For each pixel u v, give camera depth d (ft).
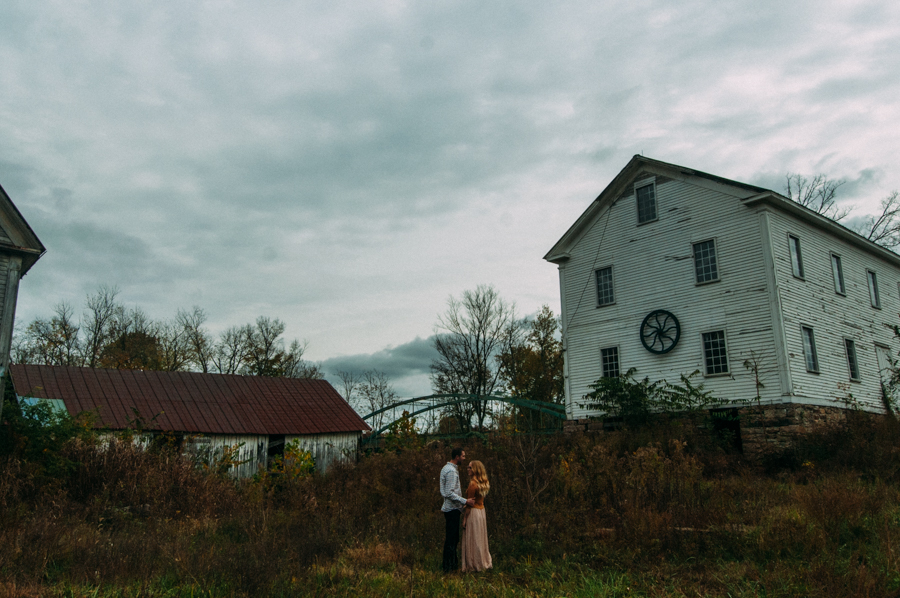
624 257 87.61
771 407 70.33
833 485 39.09
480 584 25.94
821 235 85.35
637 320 84.53
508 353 158.61
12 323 50.29
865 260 95.96
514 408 102.17
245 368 182.91
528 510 35.96
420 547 33.45
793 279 76.18
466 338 160.66
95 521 37.37
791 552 27.76
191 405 79.56
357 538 34.55
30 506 38.55
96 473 45.65
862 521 31.27
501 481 39.24
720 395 74.79
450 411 124.77
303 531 35.60
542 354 155.43
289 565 27.09
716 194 79.15
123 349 163.73
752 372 72.64
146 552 27.76
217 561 26.22
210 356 182.80
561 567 27.94
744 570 25.77
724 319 76.07
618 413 80.12
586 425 86.89
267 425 80.48
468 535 29.12
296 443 73.31
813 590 22.43
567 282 93.81
